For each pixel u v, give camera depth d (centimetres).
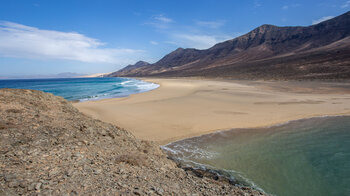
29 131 549
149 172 478
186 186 441
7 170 337
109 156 523
